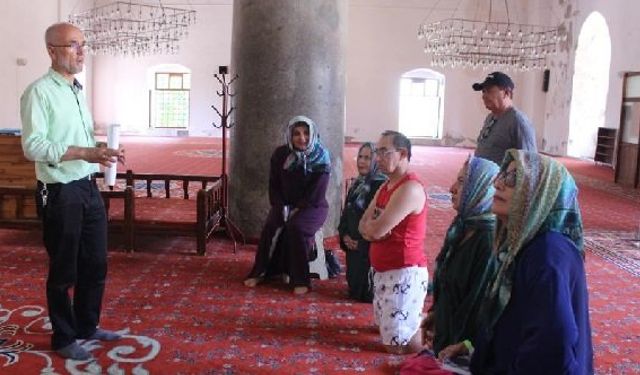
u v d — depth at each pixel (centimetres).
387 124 2109
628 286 485
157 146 1677
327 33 566
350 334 362
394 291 330
